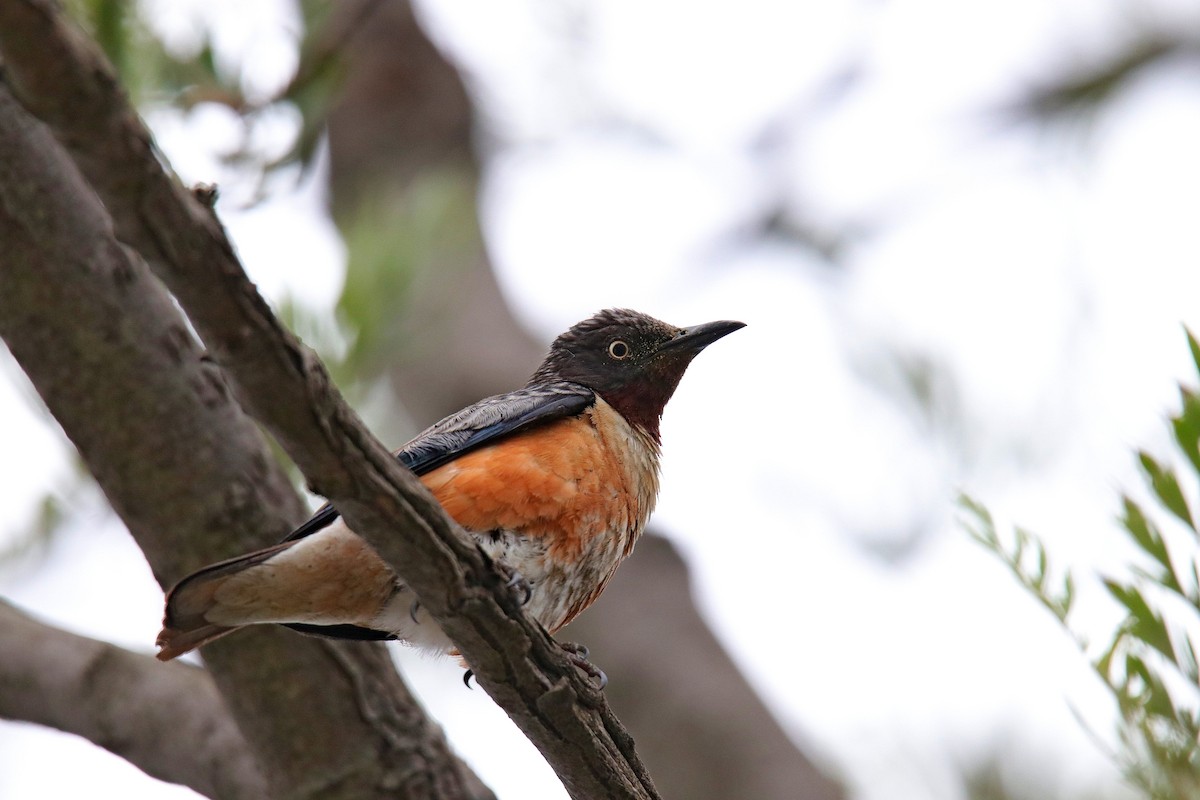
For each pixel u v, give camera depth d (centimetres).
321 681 1031
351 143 1994
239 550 1024
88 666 1106
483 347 1795
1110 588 571
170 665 1130
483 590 785
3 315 966
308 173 1055
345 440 682
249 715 1039
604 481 1059
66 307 963
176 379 1000
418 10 2105
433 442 1048
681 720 1611
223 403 1023
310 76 1048
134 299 984
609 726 876
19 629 1126
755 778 1563
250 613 969
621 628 1703
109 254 970
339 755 1045
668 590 1756
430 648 1027
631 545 1127
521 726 866
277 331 623
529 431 1064
